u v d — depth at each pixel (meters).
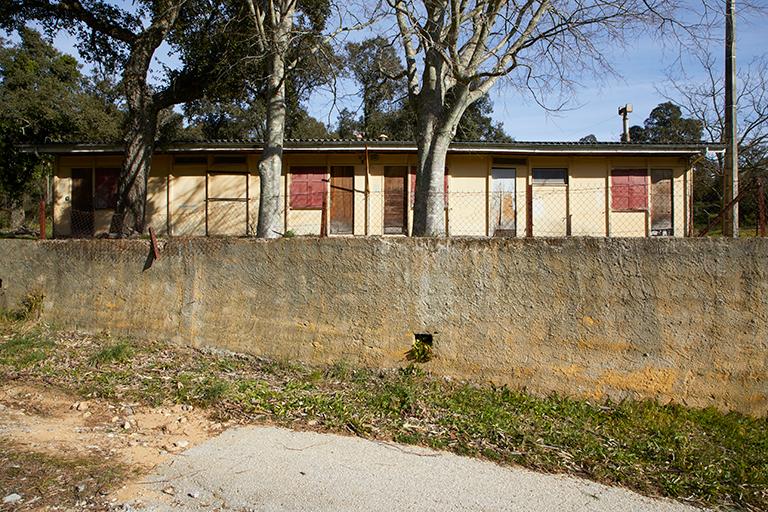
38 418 5.54
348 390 6.45
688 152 15.92
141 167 15.49
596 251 6.36
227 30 15.08
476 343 6.68
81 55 17.58
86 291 8.86
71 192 17.23
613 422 5.84
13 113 27.17
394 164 16.86
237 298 7.70
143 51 15.50
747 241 6.02
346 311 7.13
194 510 3.88
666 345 6.16
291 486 4.27
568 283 6.43
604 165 16.80
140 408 5.86
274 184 12.20
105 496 4.00
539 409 6.06
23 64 32.31
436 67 10.76
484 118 30.25
